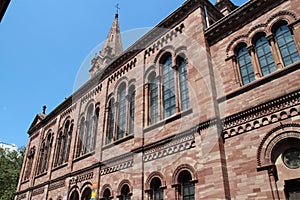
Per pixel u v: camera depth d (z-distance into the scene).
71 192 22.69
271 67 13.25
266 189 10.81
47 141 33.16
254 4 14.55
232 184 11.93
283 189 10.67
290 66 11.89
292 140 11.05
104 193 18.95
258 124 12.06
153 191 15.48
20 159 51.41
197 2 17.89
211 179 12.34
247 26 14.81
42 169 31.28
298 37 12.35
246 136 12.28
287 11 13.18
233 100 13.51
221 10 26.06
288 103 11.40
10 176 48.06
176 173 14.33
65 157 27.11
